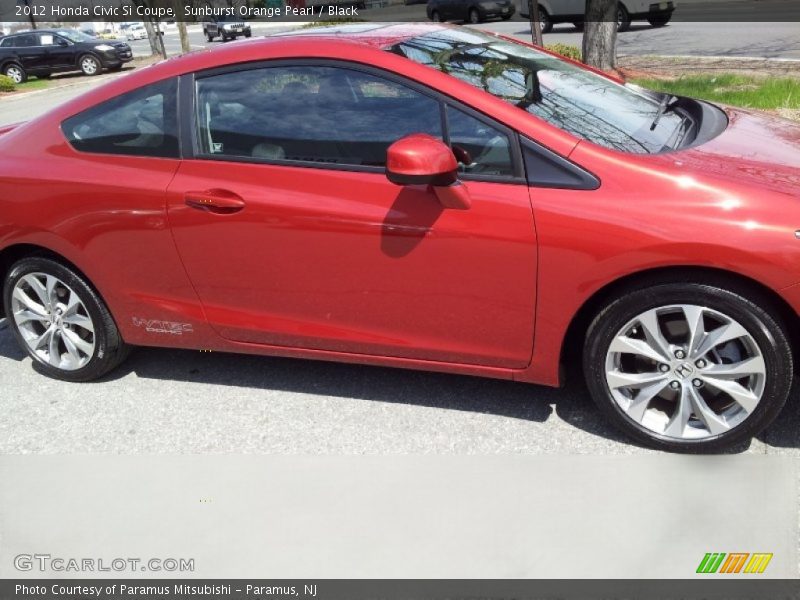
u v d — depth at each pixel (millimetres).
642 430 2934
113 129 3445
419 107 2973
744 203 2596
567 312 2824
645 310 2766
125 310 3588
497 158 2855
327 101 3098
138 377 3877
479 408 3338
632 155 2797
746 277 2609
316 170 3076
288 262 3174
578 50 12906
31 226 3533
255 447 3193
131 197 3346
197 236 3285
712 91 9023
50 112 3629
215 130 3256
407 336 3139
